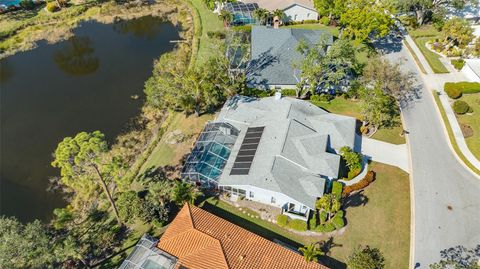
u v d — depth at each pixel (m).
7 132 68.81
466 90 67.56
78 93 78.69
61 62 90.38
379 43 83.62
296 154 52.00
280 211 50.53
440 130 61.75
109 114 72.50
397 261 44.47
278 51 75.00
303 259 41.56
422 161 56.59
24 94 79.00
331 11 86.75
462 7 85.19
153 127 68.88
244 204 51.78
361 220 48.88
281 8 92.94
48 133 68.31
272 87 71.25
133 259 42.50
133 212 48.88
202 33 95.25
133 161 62.09
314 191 48.28
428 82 71.62
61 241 49.09
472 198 51.25
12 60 91.94
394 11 77.19
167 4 114.38
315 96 68.62
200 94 65.94
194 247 42.12
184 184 51.66
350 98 69.38
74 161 39.88
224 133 57.88
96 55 92.12
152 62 87.69
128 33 101.69
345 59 64.62
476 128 61.62
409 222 48.47
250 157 52.81
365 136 61.09
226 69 69.25
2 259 39.81
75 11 110.62
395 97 62.72
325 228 47.47
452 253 44.97
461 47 78.81
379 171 55.22
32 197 57.31
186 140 63.62
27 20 106.50
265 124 57.78
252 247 42.12
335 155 52.59
